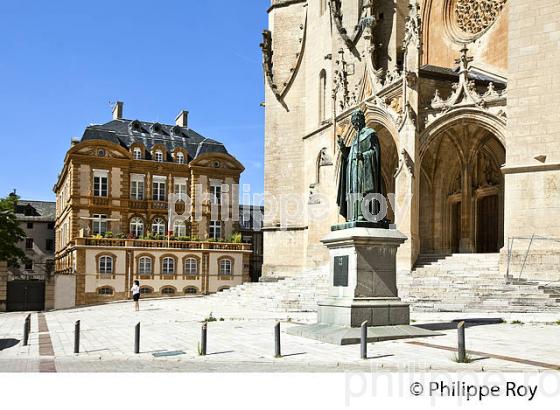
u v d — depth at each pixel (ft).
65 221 234.99
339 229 56.59
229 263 212.23
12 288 165.07
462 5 129.39
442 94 107.86
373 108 116.26
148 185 231.91
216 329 66.69
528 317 67.97
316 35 148.77
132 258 198.29
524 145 91.86
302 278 116.16
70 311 127.13
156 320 83.76
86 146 219.41
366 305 52.85
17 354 50.01
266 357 44.37
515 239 91.04
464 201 117.50
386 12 133.59
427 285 84.48
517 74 93.35
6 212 230.07
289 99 156.15
